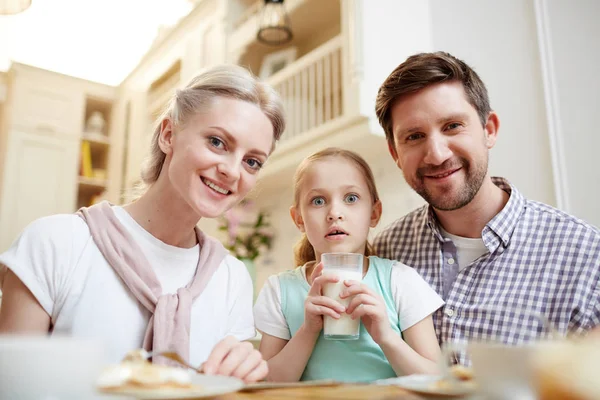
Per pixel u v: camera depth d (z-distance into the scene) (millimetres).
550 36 1749
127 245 917
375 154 2215
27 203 3469
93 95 3949
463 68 1135
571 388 341
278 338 1117
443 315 1106
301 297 1133
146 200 980
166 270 957
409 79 1113
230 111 887
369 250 1312
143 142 3459
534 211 1191
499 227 1137
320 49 2227
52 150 3643
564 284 1050
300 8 2506
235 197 916
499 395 442
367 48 1967
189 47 3174
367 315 957
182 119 908
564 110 1670
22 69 3648
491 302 1077
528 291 1067
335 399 465
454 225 1210
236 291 1057
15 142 3512
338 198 1188
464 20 2080
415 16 2176
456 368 531
